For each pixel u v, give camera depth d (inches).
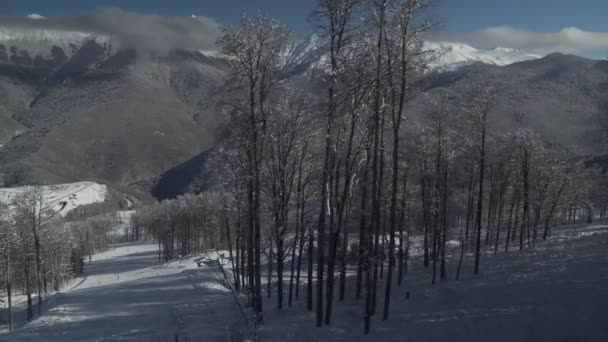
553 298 725.9
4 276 1877.5
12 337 1029.2
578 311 620.7
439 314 761.0
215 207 1962.4
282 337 729.0
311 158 930.1
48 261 2359.7
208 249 3275.1
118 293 1480.1
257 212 843.4
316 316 835.4
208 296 1242.0
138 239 6397.6
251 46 767.7
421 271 1416.1
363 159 807.1
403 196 1208.2
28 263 1792.6
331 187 805.2
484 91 1117.1
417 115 1148.5
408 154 1192.2
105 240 5369.1
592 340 526.6
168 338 819.4
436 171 1254.3
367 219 979.3
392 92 686.5
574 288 769.6
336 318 818.2
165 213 3983.8
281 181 929.5
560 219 2908.5
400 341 637.9
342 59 692.1
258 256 834.8
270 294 1211.2
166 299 1274.6
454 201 1668.3
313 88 759.7
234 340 741.3
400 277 1203.2
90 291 1667.1
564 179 1878.7
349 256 1296.8
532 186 1782.7
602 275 833.5
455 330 644.7
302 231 1041.5
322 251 773.9
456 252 1781.5
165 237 3782.0
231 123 813.2
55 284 2559.1
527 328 599.2
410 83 709.9
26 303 1937.7
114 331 958.4
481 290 901.2
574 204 2517.2
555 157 1850.4
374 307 816.3
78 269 3405.5
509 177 1695.4
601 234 1567.4
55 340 948.0
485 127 1130.7
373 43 671.1
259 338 740.0
